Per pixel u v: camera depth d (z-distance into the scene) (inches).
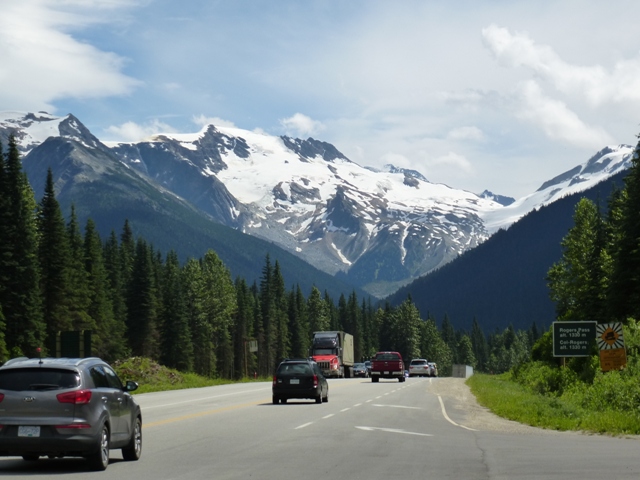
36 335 2837.1
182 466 618.2
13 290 2765.7
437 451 715.4
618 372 1229.1
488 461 641.6
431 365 4384.8
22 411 583.5
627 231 2212.1
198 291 4948.3
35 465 635.5
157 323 4286.4
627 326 1456.7
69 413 585.0
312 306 7367.1
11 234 2751.0
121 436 637.3
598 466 605.3
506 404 1306.6
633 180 2255.2
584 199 3161.9
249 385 2522.1
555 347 1609.3
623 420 932.6
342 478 547.2
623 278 2191.2
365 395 1796.3
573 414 1090.7
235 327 5531.5
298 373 1445.6
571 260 3095.5
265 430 925.2
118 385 666.8
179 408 1320.1
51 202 3223.4
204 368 4859.7
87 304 3535.9
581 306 2842.0
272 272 6205.7
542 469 590.9
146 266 4180.6
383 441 804.6
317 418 1108.5
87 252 3818.9
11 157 2824.8
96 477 559.5
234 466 614.2
